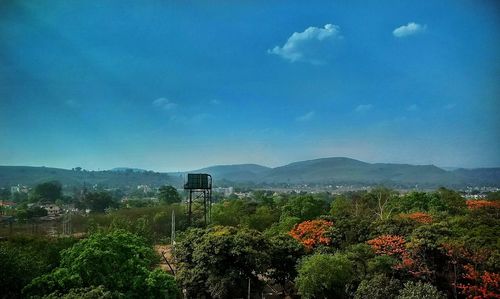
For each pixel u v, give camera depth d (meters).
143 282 30.30
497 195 89.56
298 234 58.56
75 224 95.44
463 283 41.69
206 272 42.88
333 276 41.31
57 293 27.25
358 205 93.88
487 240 45.12
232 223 80.56
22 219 107.00
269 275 49.38
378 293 36.47
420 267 42.44
